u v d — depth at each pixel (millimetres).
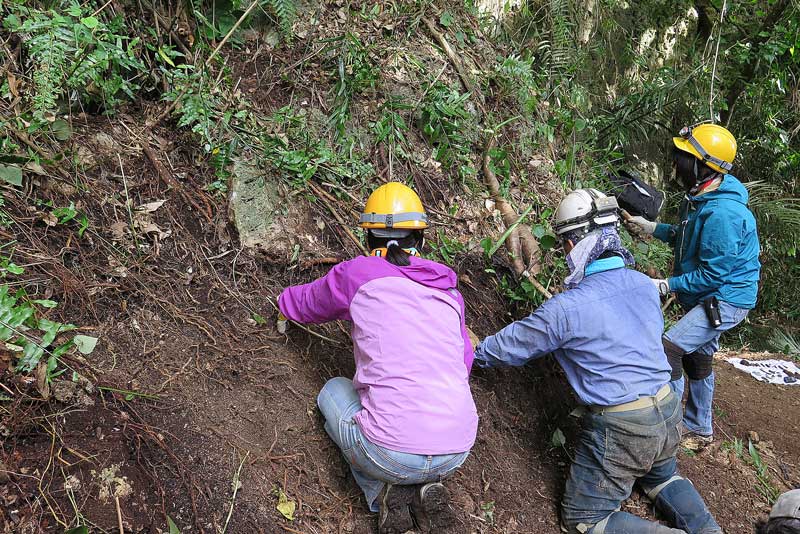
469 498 2691
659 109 6012
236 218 2902
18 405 1969
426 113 3805
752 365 5180
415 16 4145
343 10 3855
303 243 3037
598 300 2686
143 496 2023
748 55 6848
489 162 3906
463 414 2236
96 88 2848
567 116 4762
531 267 3527
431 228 3490
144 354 2373
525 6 5305
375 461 2189
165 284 2611
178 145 3008
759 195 6707
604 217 2809
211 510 2090
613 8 6254
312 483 2367
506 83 4398
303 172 3146
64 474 1935
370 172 3424
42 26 2553
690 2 6844
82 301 2355
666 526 2773
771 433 4137
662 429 2697
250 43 3457
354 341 2350
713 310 3184
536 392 3268
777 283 7125
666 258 4848
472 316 3307
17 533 1783
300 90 3463
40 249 2385
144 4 3115
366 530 2336
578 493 2752
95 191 2660
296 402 2553
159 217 2768
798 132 7414
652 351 2748
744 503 3373
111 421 2107
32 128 2482
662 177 6543
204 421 2293
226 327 2637
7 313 2006
